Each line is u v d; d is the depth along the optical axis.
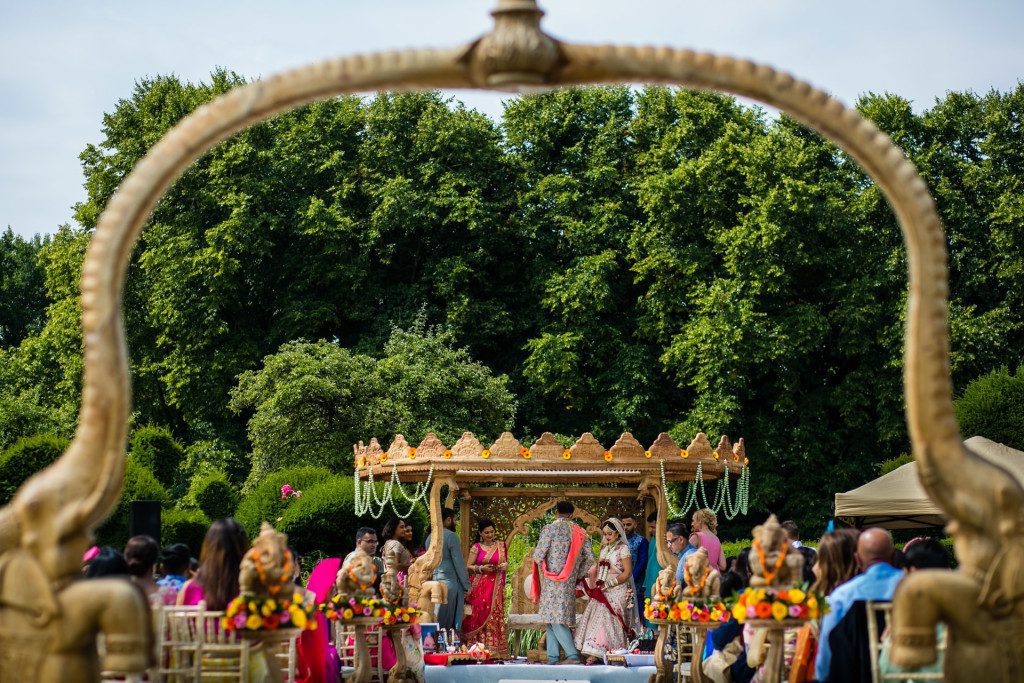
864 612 6.84
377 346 33.34
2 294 50.34
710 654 9.94
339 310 35.00
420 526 21.12
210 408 33.44
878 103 33.66
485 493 16.16
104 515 5.80
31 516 5.62
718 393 30.98
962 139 33.16
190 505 26.47
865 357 31.41
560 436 32.66
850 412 31.09
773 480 31.09
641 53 5.79
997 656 5.56
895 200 5.84
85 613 5.55
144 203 5.86
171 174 5.89
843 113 5.83
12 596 5.59
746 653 9.36
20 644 5.57
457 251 35.44
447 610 14.54
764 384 32.59
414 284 34.62
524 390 34.88
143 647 5.61
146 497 18.78
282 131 35.69
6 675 5.58
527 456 14.28
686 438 31.16
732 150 33.12
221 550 7.39
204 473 30.50
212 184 34.03
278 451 28.11
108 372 5.77
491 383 30.52
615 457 14.38
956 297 31.55
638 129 36.72
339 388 28.27
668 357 32.06
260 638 7.00
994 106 32.75
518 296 35.62
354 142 36.97
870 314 30.94
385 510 20.33
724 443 15.05
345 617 9.94
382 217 34.06
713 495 31.67
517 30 5.70
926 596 5.57
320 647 9.02
